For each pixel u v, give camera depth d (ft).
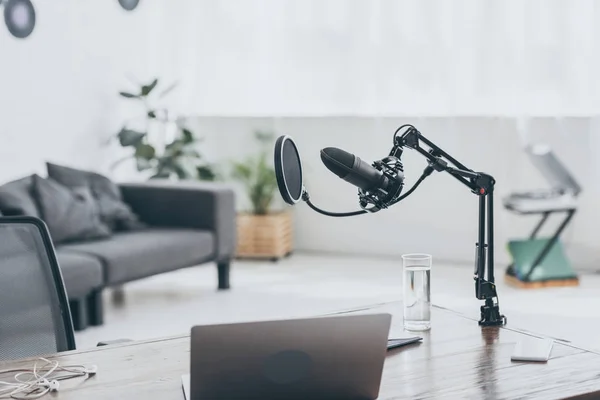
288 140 6.57
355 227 22.44
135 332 15.49
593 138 19.52
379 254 22.26
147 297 18.37
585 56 19.31
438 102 20.79
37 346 7.34
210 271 21.07
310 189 22.77
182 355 6.70
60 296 7.47
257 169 22.33
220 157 23.48
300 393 5.44
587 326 15.08
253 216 21.99
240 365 5.33
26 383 6.04
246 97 22.88
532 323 15.35
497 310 7.43
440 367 6.31
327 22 21.83
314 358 5.41
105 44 21.24
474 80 20.35
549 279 18.26
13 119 18.67
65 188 17.56
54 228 16.62
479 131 20.47
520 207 18.28
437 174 21.25
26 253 7.44
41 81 19.40
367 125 21.80
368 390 5.53
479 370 6.22
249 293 18.48
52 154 19.75
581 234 19.90
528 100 19.89
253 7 22.58
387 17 21.12
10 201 16.08
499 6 19.93
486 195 7.31
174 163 21.56
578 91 19.45
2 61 18.37
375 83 21.43
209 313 16.80
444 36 20.57
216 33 22.93
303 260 22.00
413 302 7.26
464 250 21.13
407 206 21.75
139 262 16.57
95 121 21.03
